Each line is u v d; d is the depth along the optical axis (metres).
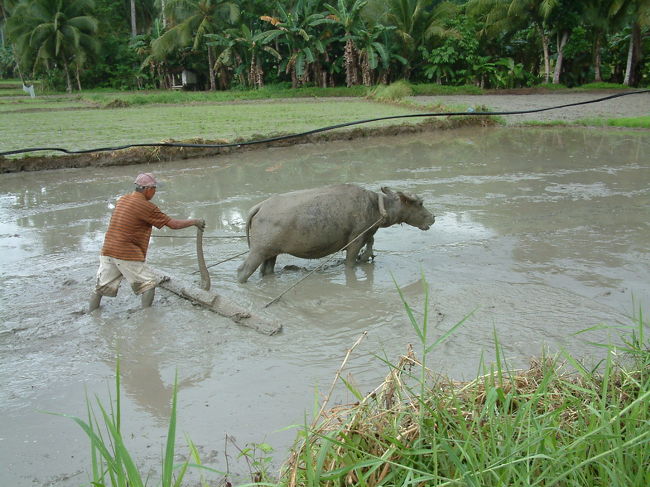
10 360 5.82
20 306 7.12
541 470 3.17
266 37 41.88
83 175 15.64
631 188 12.72
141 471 4.20
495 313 6.71
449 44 41.38
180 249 9.34
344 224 7.78
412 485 3.11
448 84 44.59
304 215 7.55
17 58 50.88
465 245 9.32
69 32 46.66
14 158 16.14
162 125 23.77
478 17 43.22
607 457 3.07
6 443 4.55
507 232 9.90
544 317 6.56
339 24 43.03
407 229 10.37
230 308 6.74
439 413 3.44
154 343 6.18
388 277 8.05
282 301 7.27
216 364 5.74
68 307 7.10
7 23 47.53
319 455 3.04
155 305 7.15
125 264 6.76
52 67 52.25
